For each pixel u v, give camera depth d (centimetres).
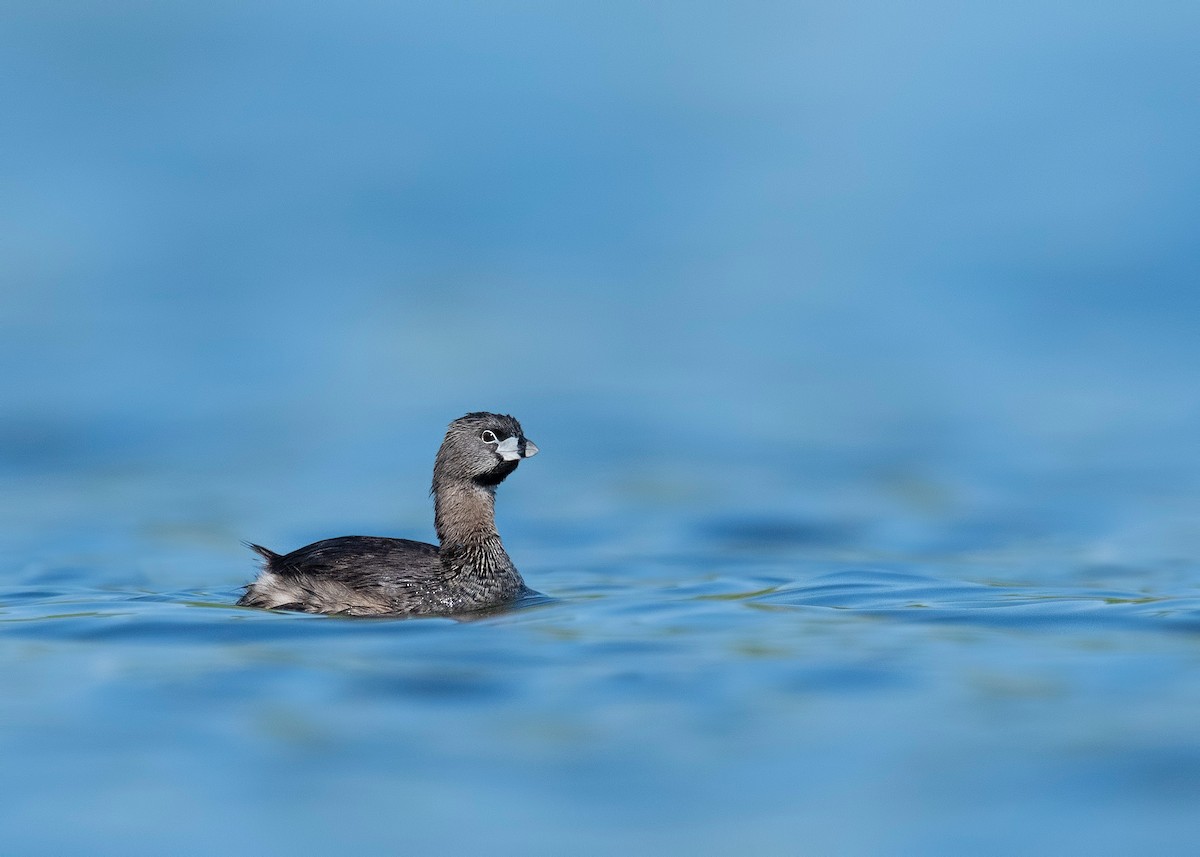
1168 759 1066
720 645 1372
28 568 1934
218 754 1102
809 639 1396
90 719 1175
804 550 2017
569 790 1033
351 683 1255
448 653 1352
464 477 1717
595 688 1237
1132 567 1847
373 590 1627
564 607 1608
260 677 1275
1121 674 1262
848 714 1170
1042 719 1152
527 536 2147
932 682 1246
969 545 2030
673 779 1051
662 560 1962
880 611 1535
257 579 1678
